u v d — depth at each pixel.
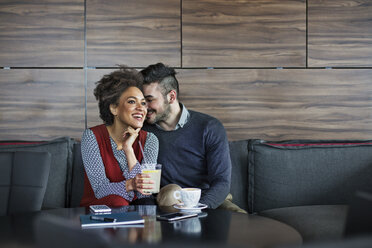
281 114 2.55
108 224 1.13
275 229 1.09
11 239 0.97
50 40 2.46
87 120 2.49
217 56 2.53
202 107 2.53
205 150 2.03
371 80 2.56
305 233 1.57
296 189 2.17
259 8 2.53
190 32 2.52
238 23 2.53
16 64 2.44
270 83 2.54
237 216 1.26
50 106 2.46
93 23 2.48
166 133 2.07
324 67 2.56
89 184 1.86
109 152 1.86
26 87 2.45
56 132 2.47
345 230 0.64
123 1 2.49
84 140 1.86
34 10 2.44
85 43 2.48
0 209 1.45
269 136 2.55
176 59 2.52
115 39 2.49
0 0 2.42
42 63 2.46
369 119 2.56
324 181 2.17
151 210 1.37
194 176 2.04
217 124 2.04
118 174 1.82
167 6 2.51
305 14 2.54
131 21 2.49
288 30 2.54
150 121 2.04
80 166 2.24
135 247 0.48
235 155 2.32
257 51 2.54
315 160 2.20
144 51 2.50
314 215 1.80
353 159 2.20
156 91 2.00
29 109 2.45
